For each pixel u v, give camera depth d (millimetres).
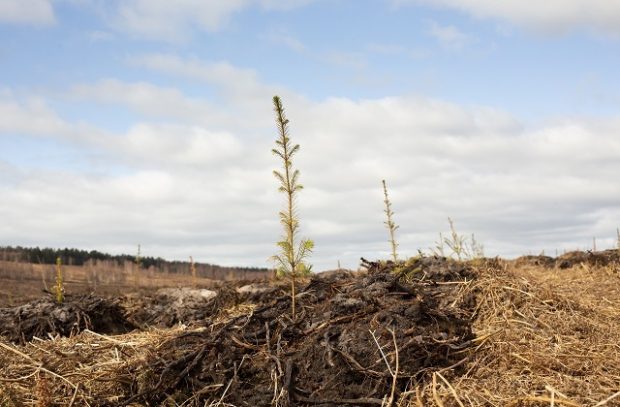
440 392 3805
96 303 6809
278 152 4879
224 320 5621
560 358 4227
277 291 6719
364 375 3992
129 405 4082
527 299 5363
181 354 4426
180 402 4094
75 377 4309
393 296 4695
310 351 4188
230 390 4098
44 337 6227
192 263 10055
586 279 7352
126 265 29578
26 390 4180
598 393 3670
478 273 5836
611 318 5477
